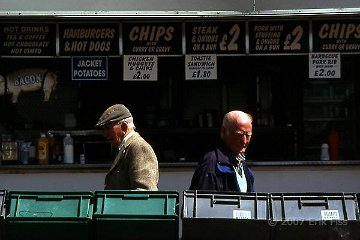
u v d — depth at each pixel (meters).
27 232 12.39
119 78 26.97
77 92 27.03
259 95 27.45
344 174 26.09
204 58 25.67
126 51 25.67
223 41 25.62
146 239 12.41
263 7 24.88
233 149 15.39
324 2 24.84
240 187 15.41
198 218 12.15
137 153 15.19
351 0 24.89
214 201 12.55
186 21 25.53
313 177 26.05
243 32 25.64
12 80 26.75
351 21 25.72
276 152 27.28
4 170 25.62
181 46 25.64
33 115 26.84
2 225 12.33
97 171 25.80
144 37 25.64
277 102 27.45
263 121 27.41
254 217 12.38
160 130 27.08
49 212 12.51
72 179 25.84
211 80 27.33
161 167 25.75
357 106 26.97
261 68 27.30
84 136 26.83
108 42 25.64
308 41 25.69
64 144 26.47
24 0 24.84
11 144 26.25
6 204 12.66
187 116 27.36
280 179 26.05
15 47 25.52
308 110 27.36
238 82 27.38
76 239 12.46
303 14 24.86
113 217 12.30
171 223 12.31
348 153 27.08
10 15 24.61
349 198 12.62
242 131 15.30
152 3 24.89
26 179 25.77
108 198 12.64
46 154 26.30
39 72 26.84
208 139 27.20
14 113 26.75
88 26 25.61
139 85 27.36
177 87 27.33
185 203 12.51
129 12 24.83
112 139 15.77
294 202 12.58
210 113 27.33
